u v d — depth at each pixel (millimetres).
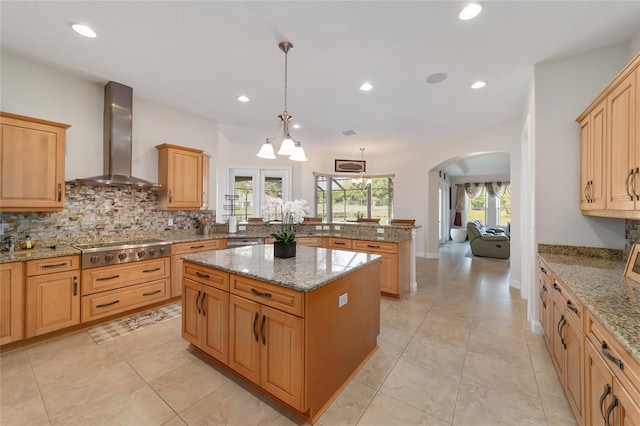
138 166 3512
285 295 1578
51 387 1819
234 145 6141
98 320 2756
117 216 3330
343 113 4031
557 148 2469
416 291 3951
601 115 1889
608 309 1198
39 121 2486
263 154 2428
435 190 6617
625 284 1564
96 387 1825
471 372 2014
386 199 7637
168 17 1969
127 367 2051
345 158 7367
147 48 2377
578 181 2387
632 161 1524
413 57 2475
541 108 2537
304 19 1971
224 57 2508
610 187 1764
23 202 2408
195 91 3273
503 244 6441
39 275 2348
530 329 2707
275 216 2254
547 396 1753
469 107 3758
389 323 2861
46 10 1905
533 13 1882
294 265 1971
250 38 2207
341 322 1826
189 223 4109
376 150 6891
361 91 3236
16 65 2590
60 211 2822
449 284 4312
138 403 1683
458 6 1826
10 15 1957
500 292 3898
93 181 2861
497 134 4676
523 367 2066
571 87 2418
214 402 1699
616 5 1795
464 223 10469
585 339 1330
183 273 2273
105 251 2729
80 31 2143
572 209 2412
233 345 1866
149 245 3080
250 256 2307
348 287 1911
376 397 1761
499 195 9719
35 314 2324
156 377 1936
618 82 1648
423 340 2500
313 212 7020
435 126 4730
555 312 1908
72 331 2592
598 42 2225
